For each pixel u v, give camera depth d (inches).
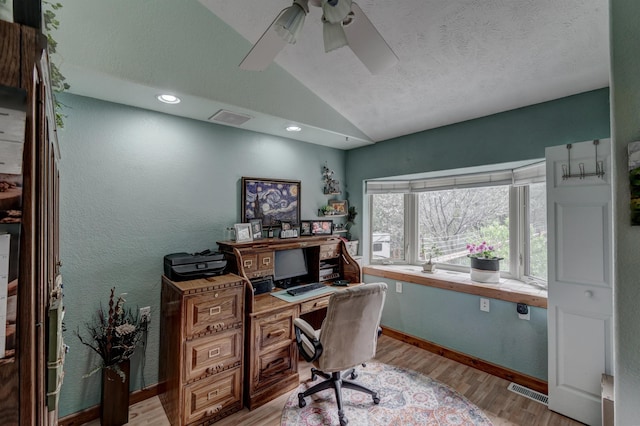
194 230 98.4
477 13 65.5
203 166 100.3
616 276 41.9
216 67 83.7
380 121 118.1
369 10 68.1
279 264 112.7
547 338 89.5
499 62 78.0
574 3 59.6
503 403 86.9
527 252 110.6
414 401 87.8
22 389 23.8
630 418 40.3
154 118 90.4
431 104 101.6
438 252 137.6
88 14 65.4
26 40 24.0
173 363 78.7
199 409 77.2
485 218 123.0
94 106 80.4
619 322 41.4
